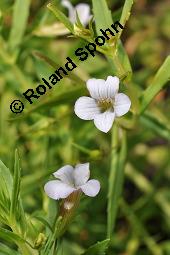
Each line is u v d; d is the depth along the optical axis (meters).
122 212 0.25
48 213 0.17
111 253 0.24
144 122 0.22
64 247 0.23
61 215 0.16
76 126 0.23
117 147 0.20
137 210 0.24
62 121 0.22
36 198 0.21
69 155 0.22
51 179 0.17
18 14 0.21
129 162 0.25
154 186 0.25
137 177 0.25
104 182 0.24
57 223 0.15
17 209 0.16
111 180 0.19
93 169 0.24
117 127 0.20
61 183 0.15
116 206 0.19
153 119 0.22
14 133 0.22
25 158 0.23
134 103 0.18
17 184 0.15
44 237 0.15
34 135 0.22
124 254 0.24
